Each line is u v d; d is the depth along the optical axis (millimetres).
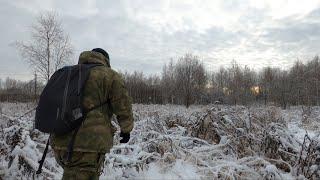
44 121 3158
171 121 8516
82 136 3068
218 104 8445
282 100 32594
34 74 30469
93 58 3455
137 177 4707
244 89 37188
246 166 4941
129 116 3264
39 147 5977
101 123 3148
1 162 5039
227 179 4754
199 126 7082
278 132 5883
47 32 31234
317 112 17609
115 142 6102
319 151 5090
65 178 3107
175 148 5691
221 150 5941
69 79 3244
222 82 46562
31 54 31625
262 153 5855
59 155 3184
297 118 14719
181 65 45969
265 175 4727
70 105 3111
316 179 4891
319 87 31156
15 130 5281
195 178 4750
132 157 5016
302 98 31625
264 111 9156
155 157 5289
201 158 5516
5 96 27453
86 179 3096
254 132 6473
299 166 5117
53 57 31219
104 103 3232
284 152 5539
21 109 15742
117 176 4656
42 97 3273
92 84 3205
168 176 4812
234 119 7105
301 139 7285
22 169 4598
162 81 46906
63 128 3084
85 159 3072
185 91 43625
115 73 3332
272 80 39062
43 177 4559
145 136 6434
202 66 46344
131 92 44000
